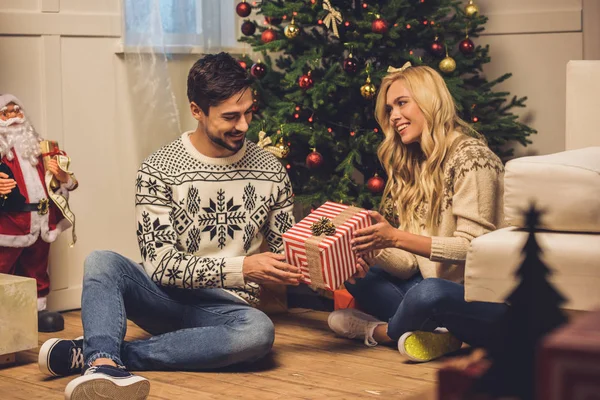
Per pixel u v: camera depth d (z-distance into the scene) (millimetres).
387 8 2910
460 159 2232
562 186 1851
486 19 3127
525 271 666
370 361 2320
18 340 2295
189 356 2156
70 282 3123
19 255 2703
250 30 3111
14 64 2893
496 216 2246
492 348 659
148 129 3193
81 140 3100
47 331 2770
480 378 648
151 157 2229
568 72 2527
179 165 2221
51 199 2719
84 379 1762
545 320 642
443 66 2934
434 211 2314
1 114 2658
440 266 2303
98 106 3137
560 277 1812
